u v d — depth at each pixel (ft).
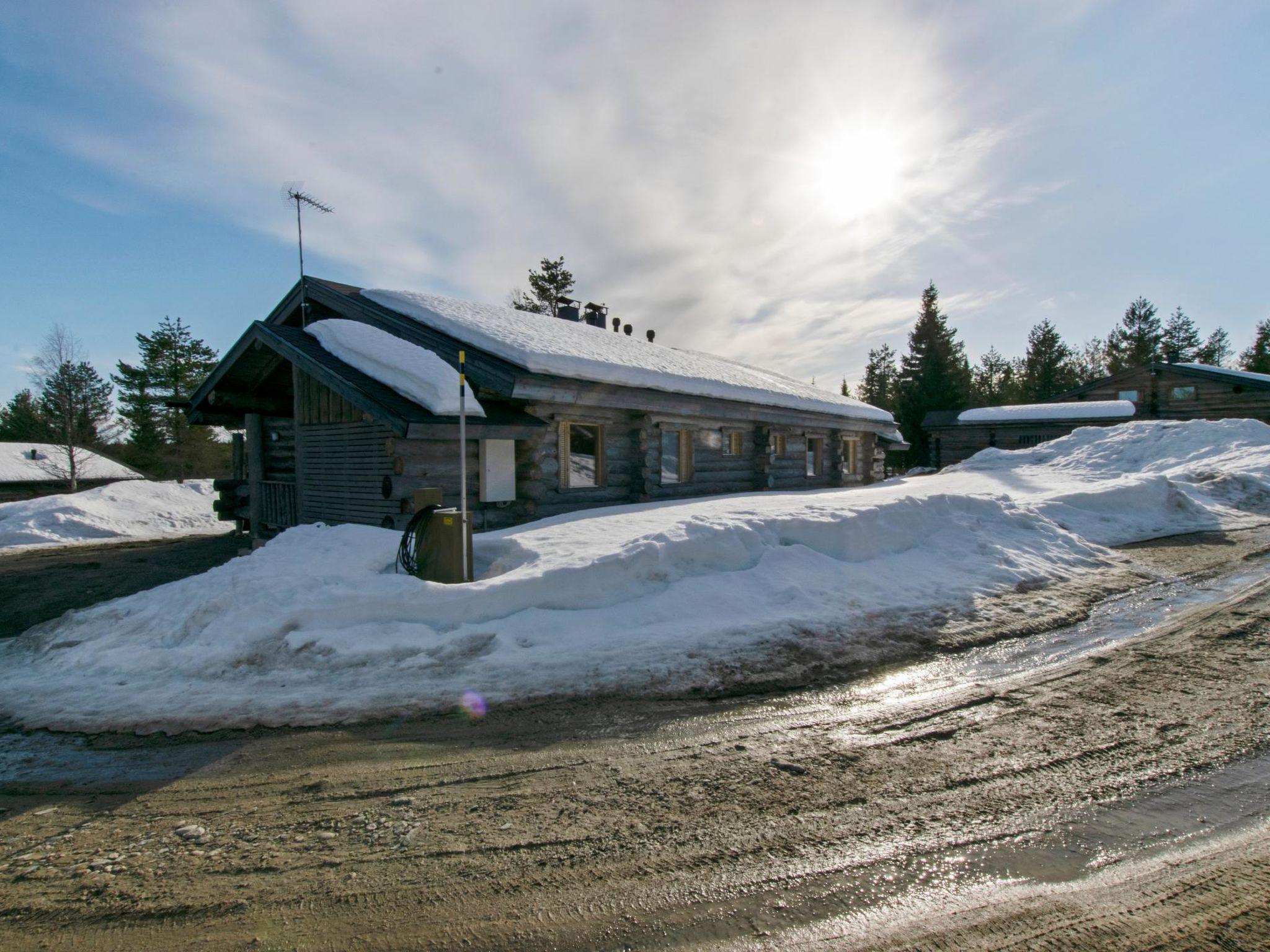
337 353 34.71
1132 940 7.11
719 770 11.14
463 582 20.25
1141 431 61.41
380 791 10.57
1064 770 11.07
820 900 7.81
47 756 12.18
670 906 7.72
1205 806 9.91
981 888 8.04
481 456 31.89
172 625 18.63
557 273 127.85
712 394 43.09
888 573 23.06
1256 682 15.11
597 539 22.58
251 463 43.47
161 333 124.77
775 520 24.18
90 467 99.71
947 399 124.77
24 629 24.47
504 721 13.07
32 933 7.50
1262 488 44.14
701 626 17.74
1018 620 19.99
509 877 8.31
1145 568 27.07
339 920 7.59
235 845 9.20
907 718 13.26
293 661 15.83
